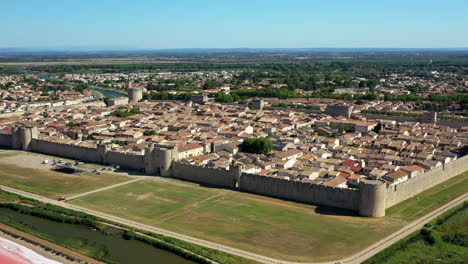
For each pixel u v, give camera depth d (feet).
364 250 489.26
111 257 491.31
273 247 502.79
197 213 616.39
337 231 545.44
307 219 588.50
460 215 577.43
